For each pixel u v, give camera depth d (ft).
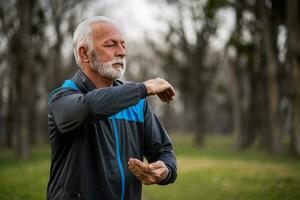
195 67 114.73
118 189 7.87
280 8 72.13
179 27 109.60
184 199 32.71
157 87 7.54
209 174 45.39
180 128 240.12
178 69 119.44
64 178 7.79
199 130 117.60
